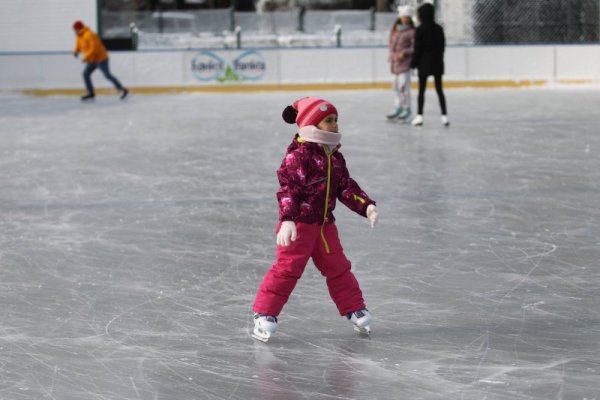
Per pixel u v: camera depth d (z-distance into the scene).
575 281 8.22
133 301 7.79
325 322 7.16
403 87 20.52
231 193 12.70
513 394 5.65
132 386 5.89
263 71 31.06
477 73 30.98
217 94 30.34
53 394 5.76
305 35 34.56
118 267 8.91
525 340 6.66
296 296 7.86
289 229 6.24
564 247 9.46
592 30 34.03
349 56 31.05
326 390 5.78
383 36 34.78
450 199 12.05
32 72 30.94
